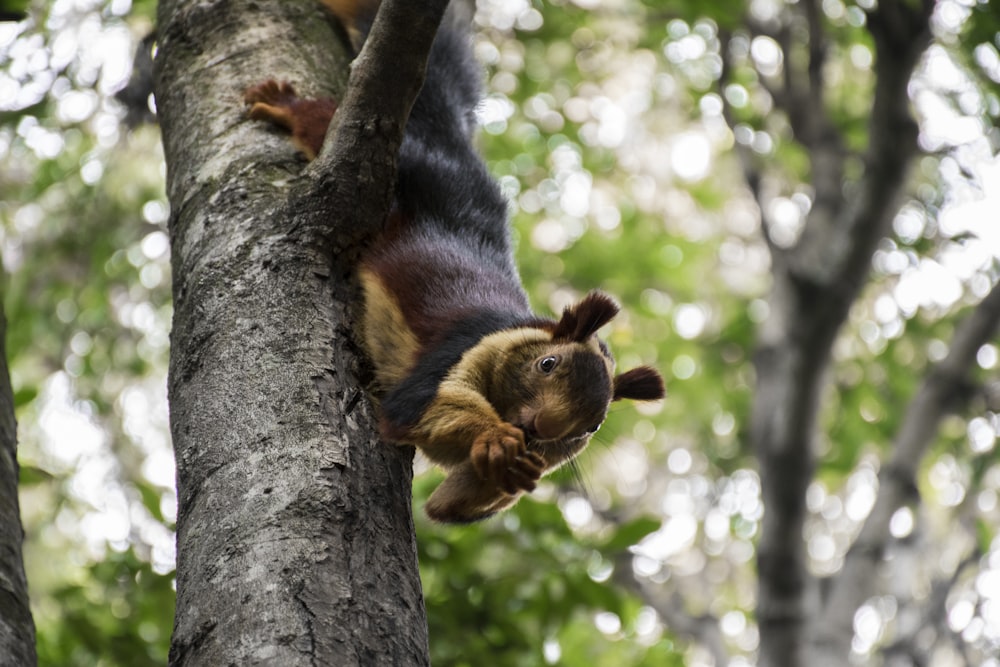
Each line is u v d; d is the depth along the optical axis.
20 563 5.76
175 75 6.98
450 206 7.27
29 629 5.47
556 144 18.83
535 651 9.56
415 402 5.98
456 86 8.88
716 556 20.67
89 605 9.98
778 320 15.39
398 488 4.89
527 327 6.58
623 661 13.08
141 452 16.16
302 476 4.58
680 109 20.20
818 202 15.27
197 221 5.88
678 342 19.78
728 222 22.28
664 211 21.64
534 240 20.41
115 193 14.66
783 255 15.02
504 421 6.39
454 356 6.24
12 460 6.20
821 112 15.84
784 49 15.82
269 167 6.10
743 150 16.03
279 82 6.71
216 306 5.36
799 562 14.25
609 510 18.11
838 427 18.27
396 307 6.26
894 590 15.93
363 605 4.23
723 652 16.16
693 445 20.52
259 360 5.07
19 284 14.97
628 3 17.19
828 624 14.25
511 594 9.33
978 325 15.11
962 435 18.02
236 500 4.54
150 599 9.66
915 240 16.91
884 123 13.59
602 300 6.57
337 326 5.38
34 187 14.71
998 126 13.92
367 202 5.75
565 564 9.53
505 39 16.22
